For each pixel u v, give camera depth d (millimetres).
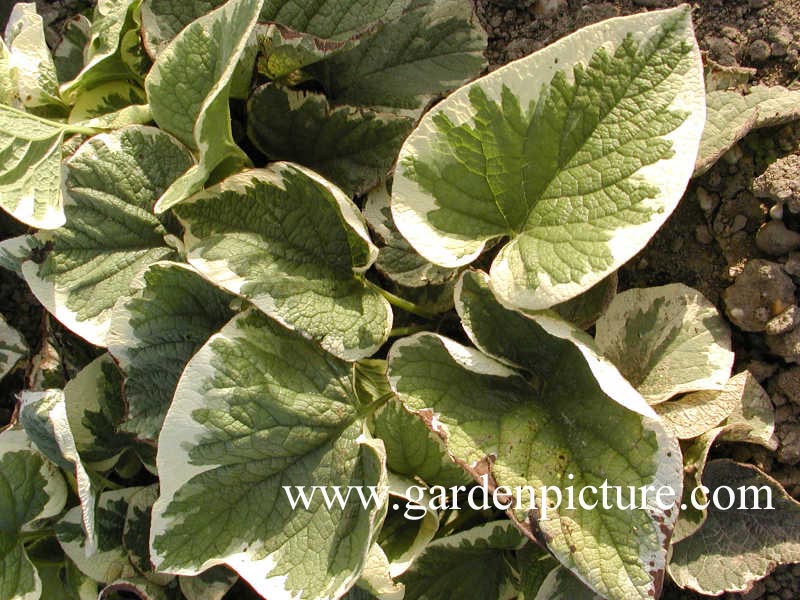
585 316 371
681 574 383
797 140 402
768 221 398
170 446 337
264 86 392
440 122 329
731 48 422
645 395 385
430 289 405
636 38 311
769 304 388
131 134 382
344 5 386
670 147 307
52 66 410
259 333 353
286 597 332
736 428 385
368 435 350
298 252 364
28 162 366
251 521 347
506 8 444
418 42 408
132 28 408
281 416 349
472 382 349
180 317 373
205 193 362
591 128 320
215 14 341
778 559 379
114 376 415
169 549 338
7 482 397
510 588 390
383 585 344
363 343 355
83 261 385
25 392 360
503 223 345
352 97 419
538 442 337
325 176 412
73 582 405
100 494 406
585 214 319
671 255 417
